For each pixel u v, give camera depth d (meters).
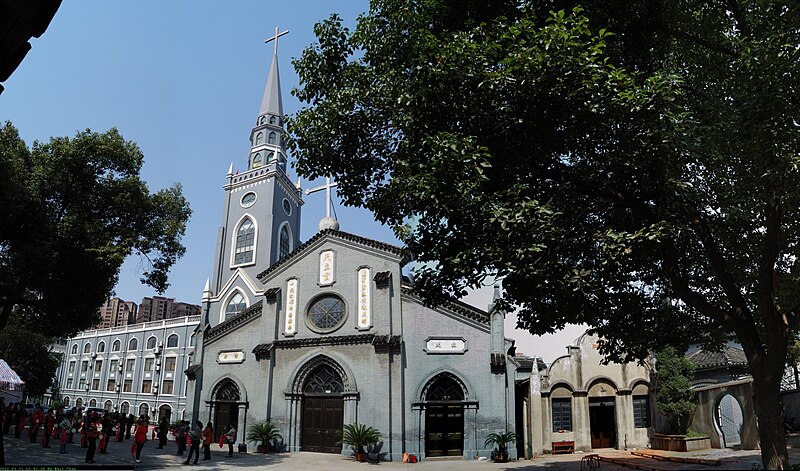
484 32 10.02
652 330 12.88
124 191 22.62
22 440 23.95
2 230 20.41
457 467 21.31
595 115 9.47
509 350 26.59
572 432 25.80
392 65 12.31
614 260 9.42
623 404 26.25
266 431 25.86
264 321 28.89
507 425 24.00
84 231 21.48
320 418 26.55
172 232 23.80
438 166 9.73
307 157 12.93
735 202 10.42
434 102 10.13
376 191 13.59
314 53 13.00
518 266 9.48
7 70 3.29
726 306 12.68
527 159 10.60
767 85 8.59
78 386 66.81
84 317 24.02
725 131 9.08
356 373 25.89
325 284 28.34
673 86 9.58
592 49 9.10
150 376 60.00
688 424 23.88
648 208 10.52
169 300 95.00
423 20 11.68
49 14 3.12
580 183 10.70
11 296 21.41
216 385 29.25
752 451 19.86
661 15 10.63
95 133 22.47
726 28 10.72
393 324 26.30
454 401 24.89
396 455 23.73
